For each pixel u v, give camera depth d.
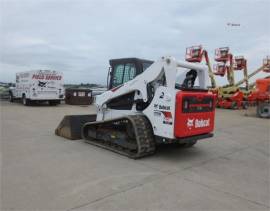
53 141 7.74
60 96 19.50
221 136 9.51
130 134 6.43
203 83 6.71
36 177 4.77
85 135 7.95
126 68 7.27
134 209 3.64
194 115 6.03
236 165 5.95
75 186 4.39
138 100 6.73
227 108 23.80
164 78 6.25
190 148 7.46
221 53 26.09
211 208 3.75
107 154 6.46
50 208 3.61
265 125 13.00
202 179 4.93
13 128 9.69
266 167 5.86
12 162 5.62
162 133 6.00
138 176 4.96
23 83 19.48
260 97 16.86
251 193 4.35
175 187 4.48
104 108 7.59
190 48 23.72
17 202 3.78
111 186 4.43
